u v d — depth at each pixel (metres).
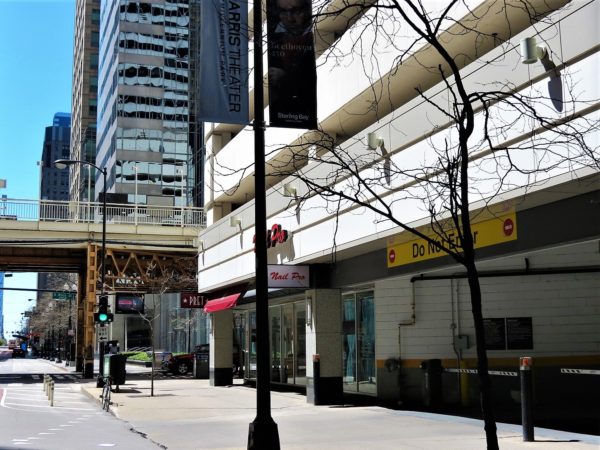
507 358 16.23
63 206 37.62
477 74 11.23
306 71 10.11
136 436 13.70
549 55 9.64
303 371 23.36
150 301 71.00
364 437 12.09
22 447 12.20
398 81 14.71
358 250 16.11
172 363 40.06
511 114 10.34
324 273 18.72
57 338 92.12
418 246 13.70
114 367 24.92
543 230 10.41
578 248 15.95
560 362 15.88
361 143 15.02
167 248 38.44
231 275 25.12
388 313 17.92
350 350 20.17
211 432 13.85
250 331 29.91
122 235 37.78
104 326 30.72
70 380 36.91
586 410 15.41
